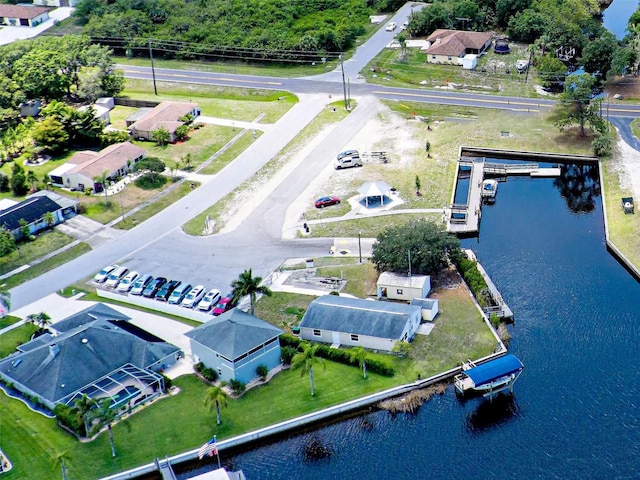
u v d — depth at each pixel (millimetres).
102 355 137125
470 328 144750
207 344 134875
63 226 186375
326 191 195125
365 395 131000
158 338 144875
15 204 188500
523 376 135125
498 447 122000
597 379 133500
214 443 117875
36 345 143125
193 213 189250
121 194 198375
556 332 144750
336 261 167125
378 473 119062
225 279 163750
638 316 147625
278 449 124125
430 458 121000
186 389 134625
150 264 170625
